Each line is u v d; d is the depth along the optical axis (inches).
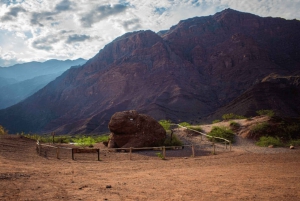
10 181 287.7
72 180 310.3
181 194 252.1
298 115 4426.7
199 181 316.5
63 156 584.7
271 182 307.6
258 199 233.5
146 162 528.1
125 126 787.4
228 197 240.5
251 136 904.3
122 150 746.2
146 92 6948.8
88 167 434.0
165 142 821.9
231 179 328.2
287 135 882.8
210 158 589.9
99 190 264.8
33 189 258.5
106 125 6018.7
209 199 233.9
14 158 476.7
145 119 818.2
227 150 750.5
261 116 1043.9
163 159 586.9
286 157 581.0
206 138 929.5
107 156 621.6
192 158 596.1
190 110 5949.8
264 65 7239.2
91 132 5767.7
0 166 373.7
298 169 414.9
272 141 827.4
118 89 7588.6
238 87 6929.1
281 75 6181.1
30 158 504.1
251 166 457.4
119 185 291.4
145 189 272.7
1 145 614.5
